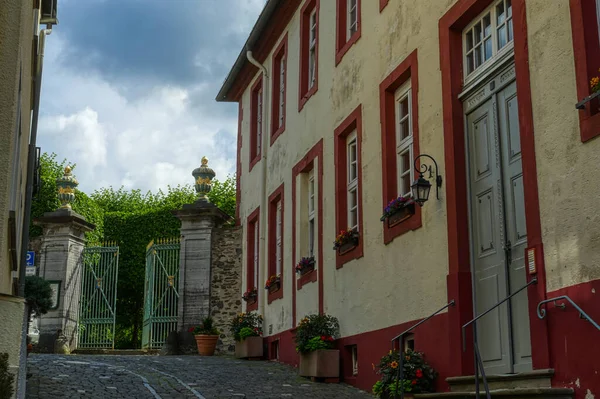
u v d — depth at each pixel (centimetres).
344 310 1193
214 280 1906
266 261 1667
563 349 677
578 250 670
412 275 975
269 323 1606
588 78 678
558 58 720
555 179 709
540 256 718
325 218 1318
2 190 508
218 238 1931
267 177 1716
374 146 1130
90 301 2039
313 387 1109
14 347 463
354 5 1319
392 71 1087
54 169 2814
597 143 659
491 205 842
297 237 1466
